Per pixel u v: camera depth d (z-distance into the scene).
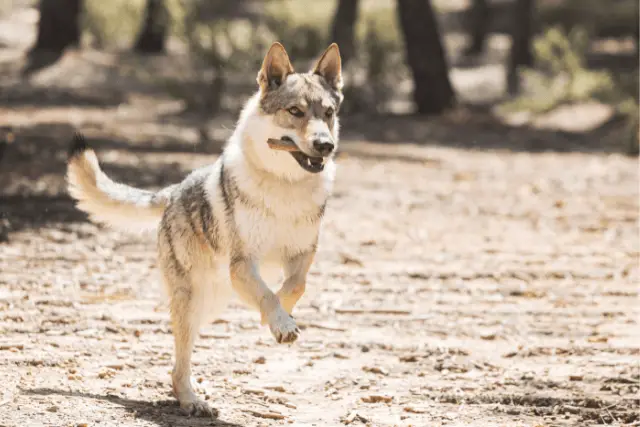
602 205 21.38
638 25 61.44
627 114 35.03
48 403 8.89
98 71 43.47
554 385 10.48
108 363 10.50
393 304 13.59
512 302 13.97
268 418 9.21
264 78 9.01
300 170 8.81
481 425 9.24
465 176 24.61
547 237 18.25
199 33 37.62
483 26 58.34
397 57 39.34
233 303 13.28
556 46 43.00
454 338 12.27
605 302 14.06
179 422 8.77
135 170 22.17
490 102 42.44
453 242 17.58
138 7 54.69
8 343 10.91
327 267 15.41
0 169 21.17
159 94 40.34
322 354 11.42
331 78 9.57
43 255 15.00
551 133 33.69
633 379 10.70
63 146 24.88
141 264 14.94
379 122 35.09
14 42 48.97
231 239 8.95
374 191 22.11
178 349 9.38
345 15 39.38
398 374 10.84
